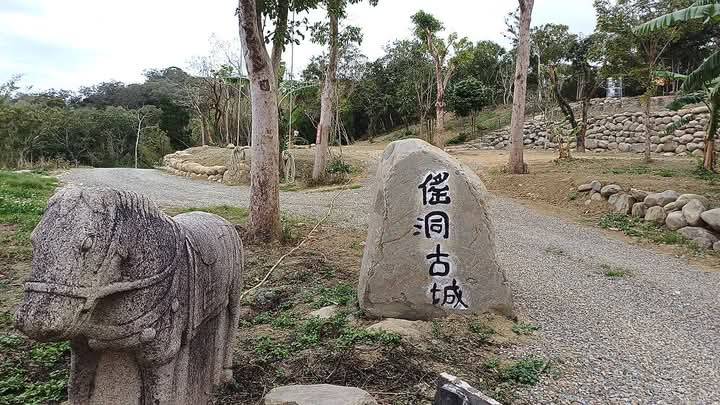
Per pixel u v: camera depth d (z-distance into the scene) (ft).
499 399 13.08
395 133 126.93
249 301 20.38
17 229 31.24
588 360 16.08
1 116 106.93
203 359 11.03
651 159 58.65
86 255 7.34
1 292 20.93
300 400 11.17
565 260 29.58
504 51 130.93
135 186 61.93
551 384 14.23
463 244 18.54
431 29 69.10
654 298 23.35
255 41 28.17
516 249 31.73
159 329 8.56
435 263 18.45
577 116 89.25
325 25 60.90
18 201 38.81
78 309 7.25
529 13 54.13
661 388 14.58
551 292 23.30
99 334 8.02
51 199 7.70
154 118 143.84
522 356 15.89
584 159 62.34
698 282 26.21
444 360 14.93
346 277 23.97
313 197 51.03
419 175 18.61
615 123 81.76
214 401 11.64
